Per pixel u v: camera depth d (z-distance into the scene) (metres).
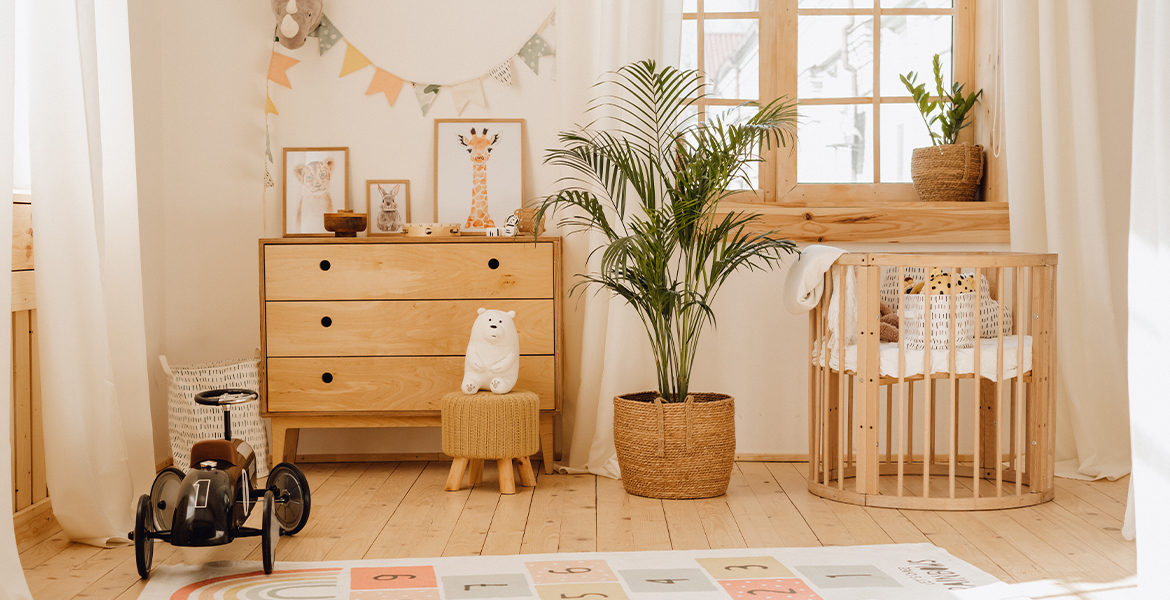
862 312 3.12
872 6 4.03
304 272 3.61
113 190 2.95
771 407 3.92
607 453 3.69
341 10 3.90
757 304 3.89
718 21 4.02
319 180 3.90
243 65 3.87
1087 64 3.59
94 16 2.73
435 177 3.90
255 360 3.70
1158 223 2.19
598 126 3.71
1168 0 2.16
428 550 2.67
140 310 3.03
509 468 3.36
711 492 3.29
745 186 4.03
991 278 3.65
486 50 3.91
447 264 3.62
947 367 3.09
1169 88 2.17
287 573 2.45
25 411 2.80
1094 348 3.62
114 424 2.76
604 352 3.72
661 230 3.30
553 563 2.53
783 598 2.25
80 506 2.66
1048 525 2.90
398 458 3.96
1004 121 3.78
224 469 2.50
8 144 2.28
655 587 2.33
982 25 3.98
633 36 3.66
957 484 3.51
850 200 4.04
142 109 3.65
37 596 2.28
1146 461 2.19
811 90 4.04
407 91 3.91
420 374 3.63
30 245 2.81
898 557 2.56
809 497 3.29
